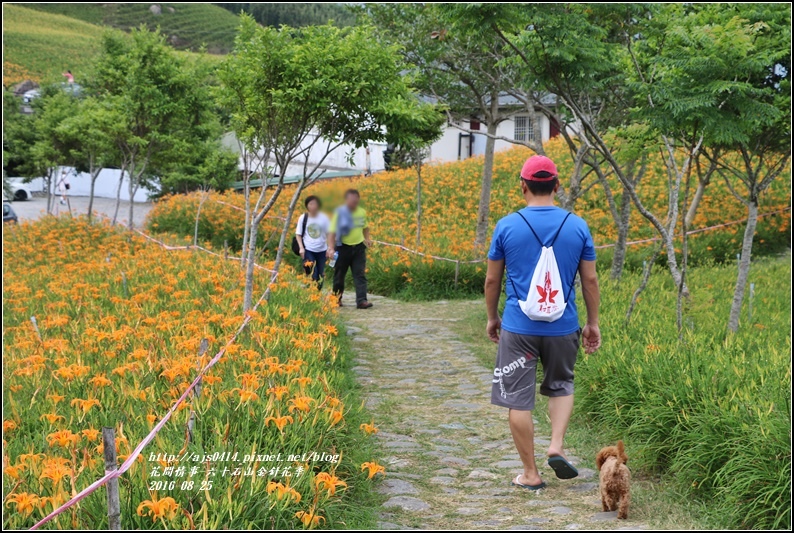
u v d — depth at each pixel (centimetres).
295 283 948
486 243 1377
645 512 402
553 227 427
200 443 389
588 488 444
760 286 1062
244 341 614
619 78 825
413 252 1259
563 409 435
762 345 632
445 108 1065
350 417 500
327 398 444
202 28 7912
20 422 450
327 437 439
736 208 1565
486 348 844
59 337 660
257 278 959
